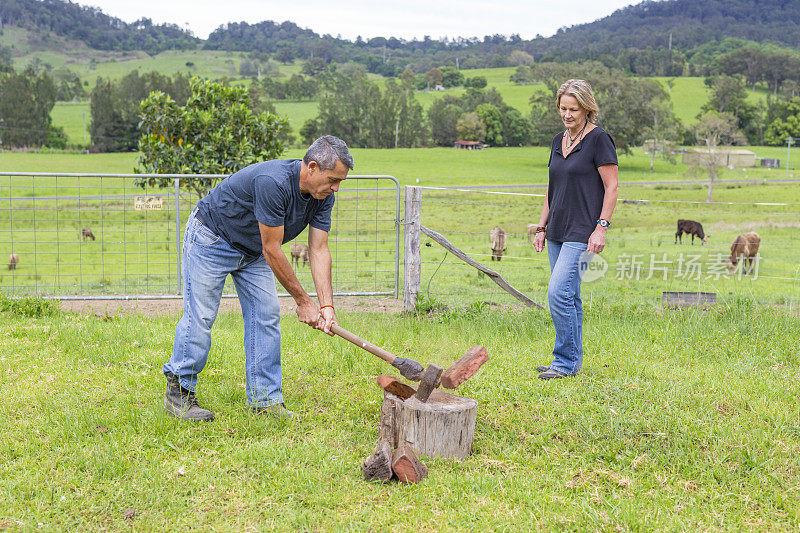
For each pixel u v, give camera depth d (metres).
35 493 3.39
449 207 35.69
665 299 8.78
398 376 5.43
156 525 3.13
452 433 3.90
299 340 6.44
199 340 4.38
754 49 186.00
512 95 173.50
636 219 29.88
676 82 181.88
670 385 5.03
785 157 112.69
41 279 13.84
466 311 7.85
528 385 5.11
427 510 3.32
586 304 8.10
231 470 3.70
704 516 3.29
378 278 13.13
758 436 4.11
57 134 110.88
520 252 18.91
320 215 4.35
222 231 4.25
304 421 4.46
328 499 3.38
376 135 129.62
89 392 4.91
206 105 12.90
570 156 5.36
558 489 3.54
